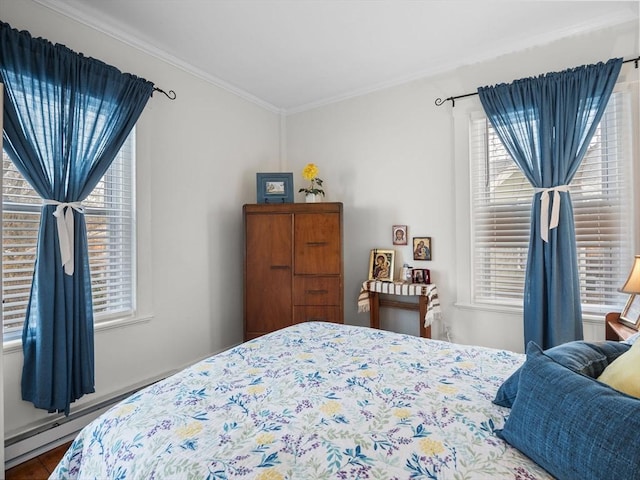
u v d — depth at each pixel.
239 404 1.15
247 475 0.81
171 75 2.80
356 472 0.82
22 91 1.87
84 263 2.10
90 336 2.12
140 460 0.91
